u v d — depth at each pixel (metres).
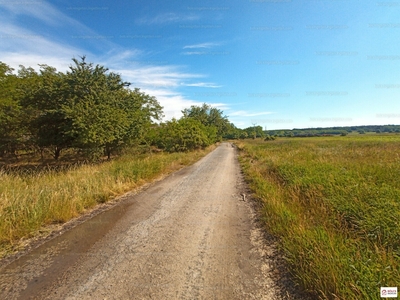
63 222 4.62
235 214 5.02
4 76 13.82
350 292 2.10
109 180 7.42
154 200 6.29
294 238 3.29
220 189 7.55
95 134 11.21
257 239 3.72
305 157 12.57
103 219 4.80
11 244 3.60
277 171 9.00
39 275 2.77
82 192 6.08
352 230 3.56
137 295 2.38
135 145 18.00
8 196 5.09
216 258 3.13
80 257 3.20
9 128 13.87
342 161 9.80
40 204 4.79
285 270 2.80
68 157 18.92
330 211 4.24
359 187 5.00
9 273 2.82
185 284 2.56
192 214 5.04
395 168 6.91
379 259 2.59
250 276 2.70
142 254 3.27
